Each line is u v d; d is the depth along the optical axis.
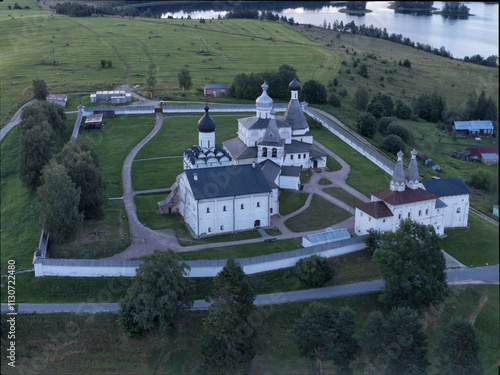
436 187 135.62
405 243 107.81
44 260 110.81
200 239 127.19
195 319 104.81
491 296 115.31
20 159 148.50
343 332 94.69
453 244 131.12
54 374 96.69
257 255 120.31
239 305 94.38
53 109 188.62
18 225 134.12
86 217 134.88
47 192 118.31
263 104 156.12
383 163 174.62
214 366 93.00
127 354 99.44
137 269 100.81
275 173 147.12
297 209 143.62
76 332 101.25
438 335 106.69
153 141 196.38
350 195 152.50
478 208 154.75
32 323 101.62
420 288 105.31
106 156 181.38
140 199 148.88
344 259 121.00
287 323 105.62
